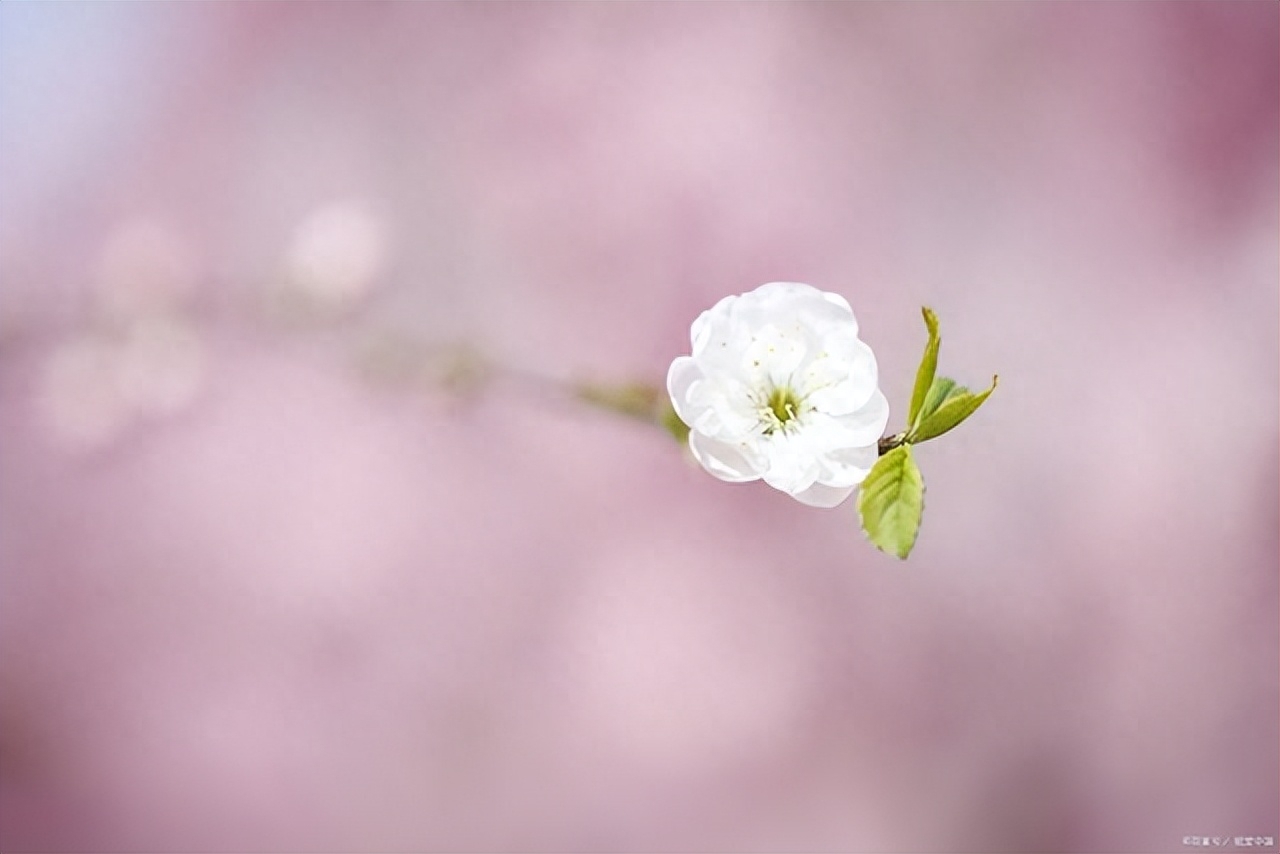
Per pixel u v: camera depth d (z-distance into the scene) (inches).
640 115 25.1
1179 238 25.1
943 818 24.0
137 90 24.6
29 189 24.3
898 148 25.2
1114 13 25.4
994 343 24.8
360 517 24.6
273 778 24.0
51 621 24.0
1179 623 24.3
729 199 24.9
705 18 25.4
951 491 24.7
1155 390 24.8
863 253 24.8
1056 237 25.2
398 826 24.0
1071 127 25.3
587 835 24.1
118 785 23.6
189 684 24.1
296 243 24.7
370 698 24.4
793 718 24.3
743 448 16.5
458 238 24.9
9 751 23.4
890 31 25.4
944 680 24.4
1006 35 25.3
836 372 16.5
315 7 25.0
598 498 24.8
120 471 24.4
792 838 24.0
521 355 24.6
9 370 24.2
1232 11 25.3
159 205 24.6
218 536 24.5
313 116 25.0
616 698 24.5
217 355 24.7
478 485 24.8
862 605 24.7
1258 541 24.4
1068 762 24.1
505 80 25.2
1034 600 24.6
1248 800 23.6
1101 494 24.7
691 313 24.6
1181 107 25.2
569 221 24.8
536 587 24.7
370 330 24.7
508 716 24.4
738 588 24.7
